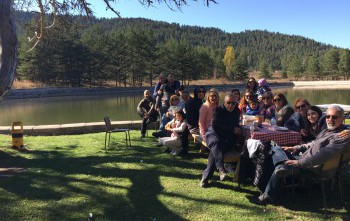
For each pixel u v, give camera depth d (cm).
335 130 469
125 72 7206
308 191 523
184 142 784
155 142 954
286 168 479
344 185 567
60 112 3147
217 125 589
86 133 1203
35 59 6341
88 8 1042
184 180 607
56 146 908
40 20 1077
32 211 478
